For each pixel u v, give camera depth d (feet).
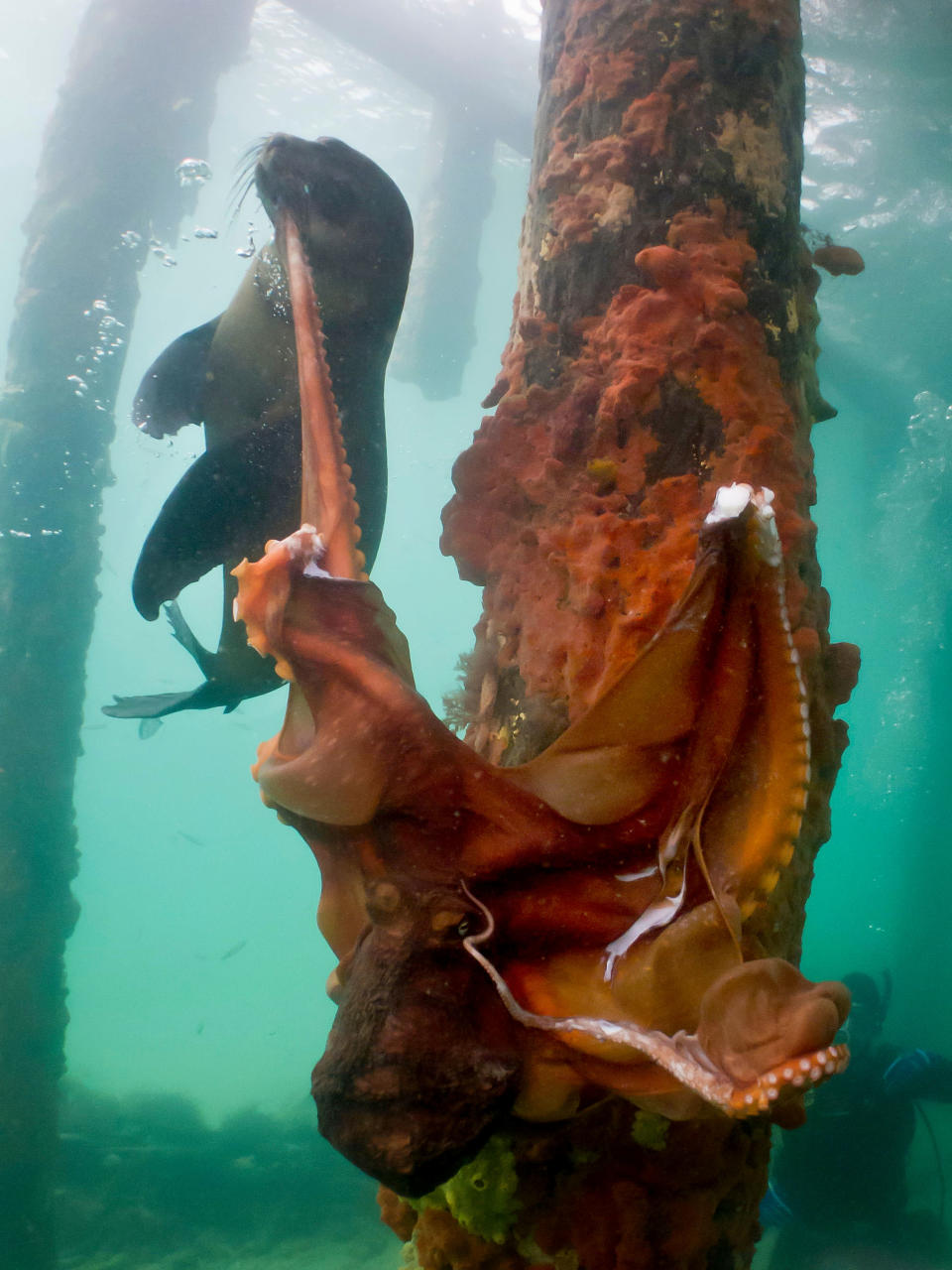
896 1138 28.43
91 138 34.65
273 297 11.06
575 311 9.98
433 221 51.29
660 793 5.50
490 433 9.91
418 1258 8.34
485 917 5.45
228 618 13.26
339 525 6.75
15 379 33.14
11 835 30.30
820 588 9.03
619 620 8.14
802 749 5.06
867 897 163.22
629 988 4.94
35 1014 30.50
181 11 35.91
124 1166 41.24
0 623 31.42
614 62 10.34
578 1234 7.33
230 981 184.75
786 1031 3.76
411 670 6.48
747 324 9.18
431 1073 5.07
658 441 8.93
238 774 256.52
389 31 47.16
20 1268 29.01
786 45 10.43
